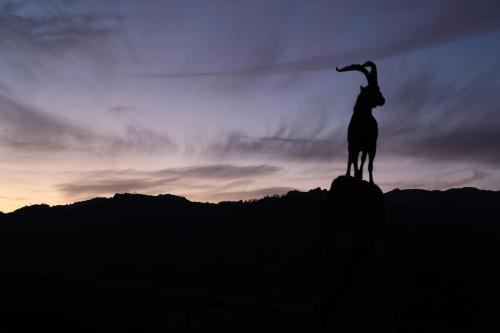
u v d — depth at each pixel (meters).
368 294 3.51
